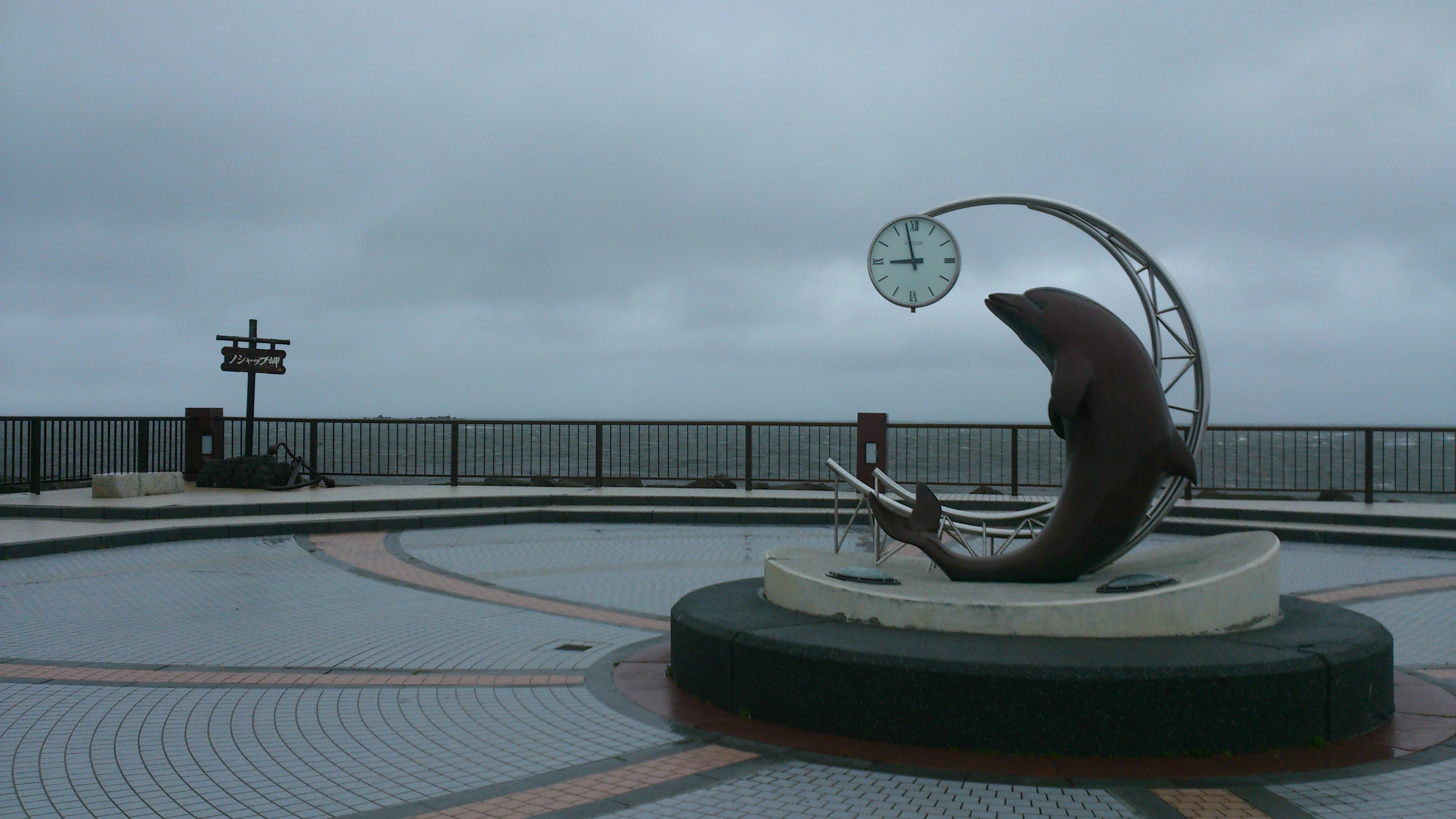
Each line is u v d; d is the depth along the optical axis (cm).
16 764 433
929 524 629
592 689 561
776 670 487
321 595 848
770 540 1226
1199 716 431
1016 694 433
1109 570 619
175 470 1630
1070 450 575
